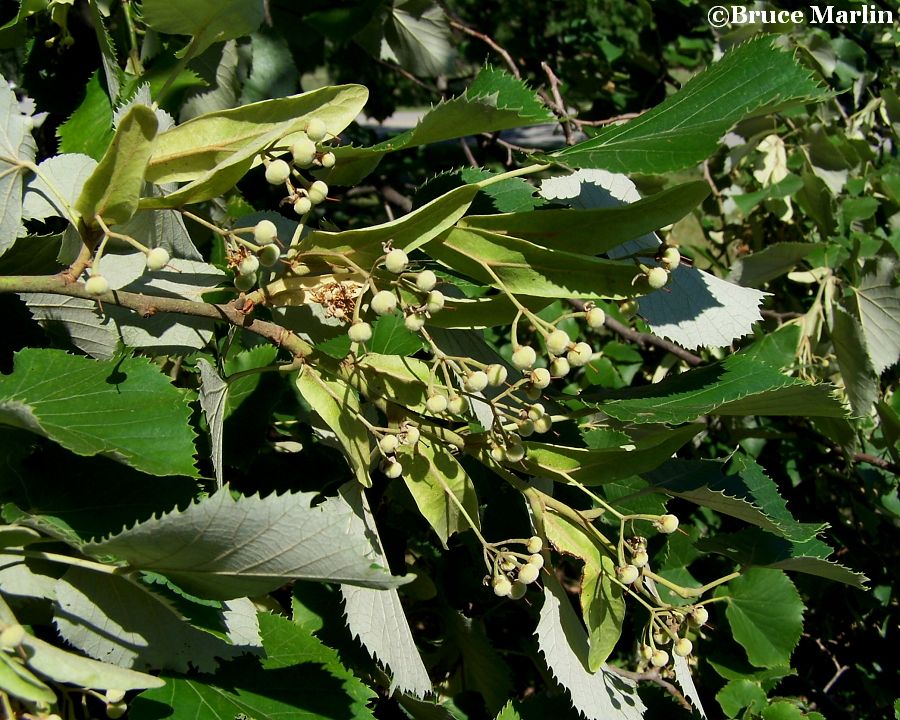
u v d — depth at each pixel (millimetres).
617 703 552
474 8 1544
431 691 556
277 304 486
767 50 509
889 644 999
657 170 482
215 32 547
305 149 465
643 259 605
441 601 729
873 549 1026
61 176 534
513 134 2518
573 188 618
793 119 1116
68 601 459
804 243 981
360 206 1381
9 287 463
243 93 762
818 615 1009
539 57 1502
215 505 424
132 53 648
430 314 477
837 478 1057
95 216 457
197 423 577
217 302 554
